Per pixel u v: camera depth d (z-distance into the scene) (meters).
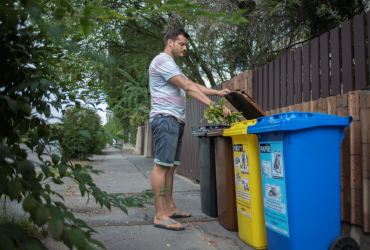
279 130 1.98
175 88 3.11
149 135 13.19
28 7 0.67
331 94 2.80
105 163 9.88
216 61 8.30
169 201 3.37
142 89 16.14
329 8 4.67
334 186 2.07
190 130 6.51
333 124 2.06
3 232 0.72
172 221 2.96
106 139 1.10
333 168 2.08
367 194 2.29
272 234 2.19
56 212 0.77
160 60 3.03
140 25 11.24
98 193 1.27
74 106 1.35
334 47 2.76
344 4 4.76
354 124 2.43
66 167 1.12
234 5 5.73
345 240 2.03
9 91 1.05
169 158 2.96
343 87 2.64
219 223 3.13
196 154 5.99
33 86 1.02
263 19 5.84
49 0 0.91
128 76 15.53
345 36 2.64
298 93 3.25
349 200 2.48
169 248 2.42
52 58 1.34
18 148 1.18
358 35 2.49
